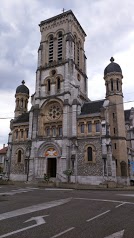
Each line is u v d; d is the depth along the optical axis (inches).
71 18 1961.1
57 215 428.5
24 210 484.4
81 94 1838.1
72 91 1718.8
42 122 1744.6
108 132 1457.9
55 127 1694.1
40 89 1843.0
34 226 340.2
